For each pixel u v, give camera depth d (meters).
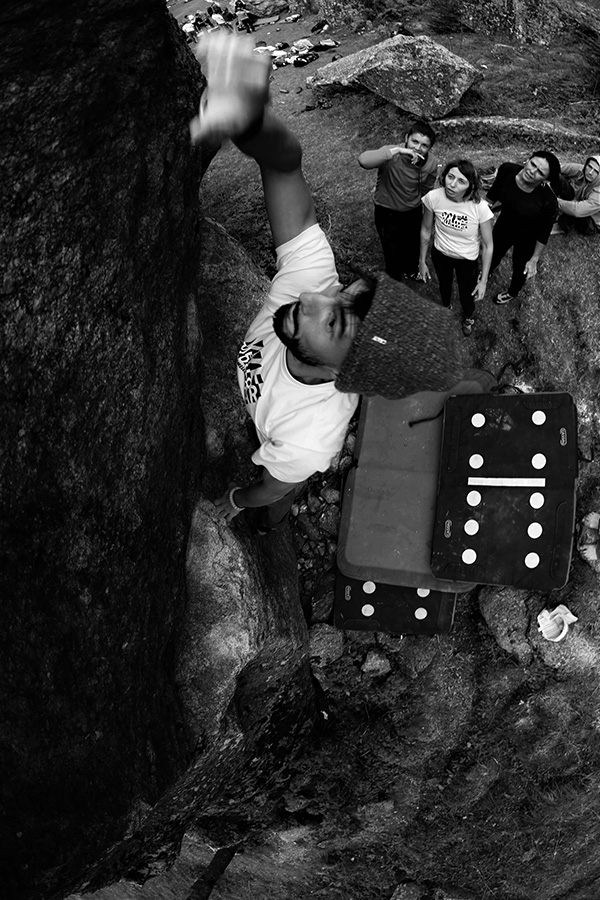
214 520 4.43
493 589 6.27
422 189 5.65
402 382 1.83
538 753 6.25
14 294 2.70
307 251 2.38
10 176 2.59
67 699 3.06
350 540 5.82
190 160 3.74
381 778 6.15
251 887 6.50
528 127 7.58
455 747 6.23
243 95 1.66
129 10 2.74
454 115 7.92
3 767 2.74
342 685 6.11
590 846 6.49
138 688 3.63
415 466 5.81
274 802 6.02
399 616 5.88
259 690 5.18
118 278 3.19
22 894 2.83
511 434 5.61
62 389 2.98
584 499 6.36
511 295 6.30
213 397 4.81
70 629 3.09
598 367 6.54
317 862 6.30
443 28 9.52
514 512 5.55
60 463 3.01
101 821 3.21
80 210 2.88
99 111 2.83
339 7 9.82
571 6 8.90
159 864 5.08
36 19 2.43
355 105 7.92
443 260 5.71
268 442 2.72
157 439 3.66
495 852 6.37
